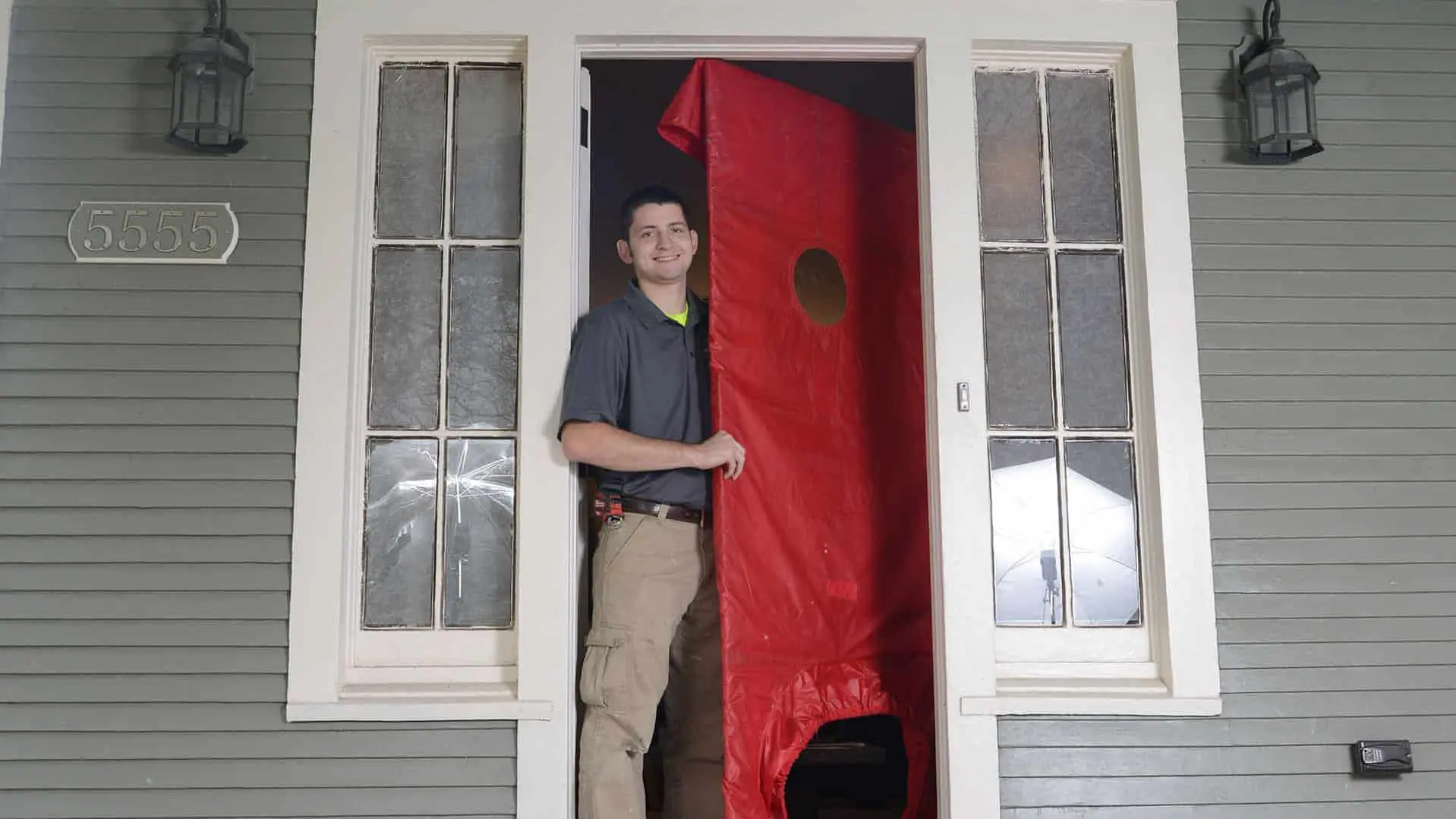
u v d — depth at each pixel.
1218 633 2.69
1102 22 2.86
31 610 2.57
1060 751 2.63
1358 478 2.77
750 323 2.89
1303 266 2.84
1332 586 2.73
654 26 2.79
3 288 2.68
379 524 2.71
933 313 2.73
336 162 2.73
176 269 2.70
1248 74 2.80
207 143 2.70
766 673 2.80
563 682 2.58
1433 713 2.71
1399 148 2.90
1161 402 2.75
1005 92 2.93
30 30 2.79
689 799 3.15
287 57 2.77
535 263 2.71
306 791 2.54
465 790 2.56
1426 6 2.96
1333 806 2.66
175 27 2.81
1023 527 2.78
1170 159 2.83
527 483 2.64
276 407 2.66
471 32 2.77
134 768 2.54
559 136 2.76
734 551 2.76
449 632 2.68
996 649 2.73
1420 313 2.84
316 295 2.68
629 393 2.83
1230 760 2.66
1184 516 2.71
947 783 2.60
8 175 2.72
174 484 2.62
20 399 2.64
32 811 2.52
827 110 3.20
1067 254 2.88
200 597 2.59
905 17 2.82
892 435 3.19
